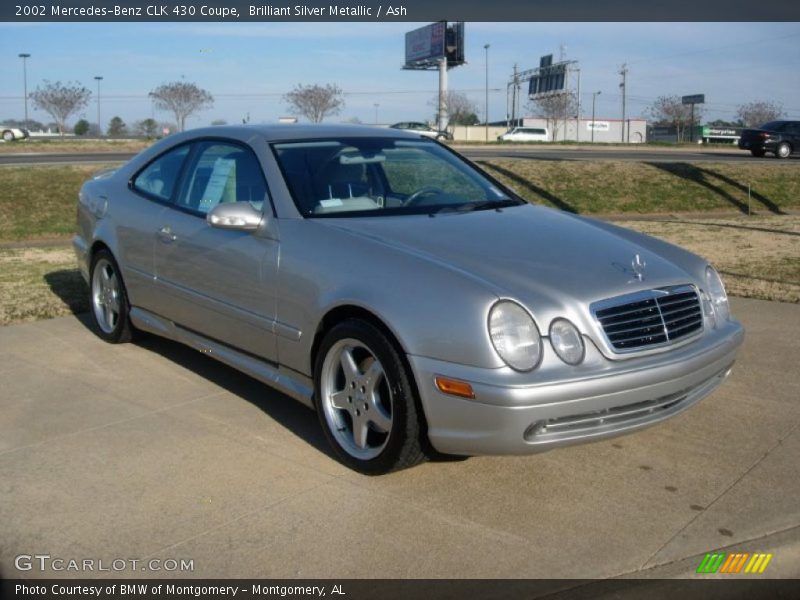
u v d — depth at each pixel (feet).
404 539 10.83
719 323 13.67
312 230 13.64
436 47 197.88
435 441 11.62
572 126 244.22
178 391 16.46
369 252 12.72
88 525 11.19
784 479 12.57
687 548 10.61
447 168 16.80
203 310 15.76
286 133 16.01
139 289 17.85
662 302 12.36
